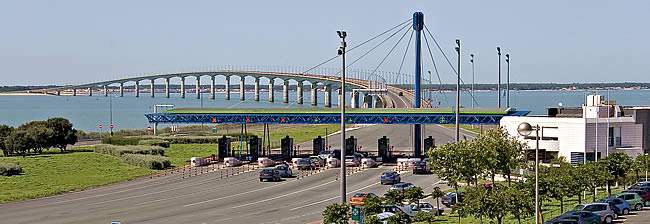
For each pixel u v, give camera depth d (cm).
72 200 14988
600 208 11131
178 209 13688
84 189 16888
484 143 12300
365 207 11100
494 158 12100
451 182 12281
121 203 14538
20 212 13312
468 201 9956
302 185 17288
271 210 13488
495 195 9738
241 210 13512
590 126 16888
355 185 17150
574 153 16962
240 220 12331
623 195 12494
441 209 12606
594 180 12419
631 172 16188
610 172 14150
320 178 18662
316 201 14600
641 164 15550
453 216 12256
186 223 12056
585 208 11162
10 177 18688
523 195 9769
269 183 17750
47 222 12200
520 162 12756
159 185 17562
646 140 18012
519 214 9712
